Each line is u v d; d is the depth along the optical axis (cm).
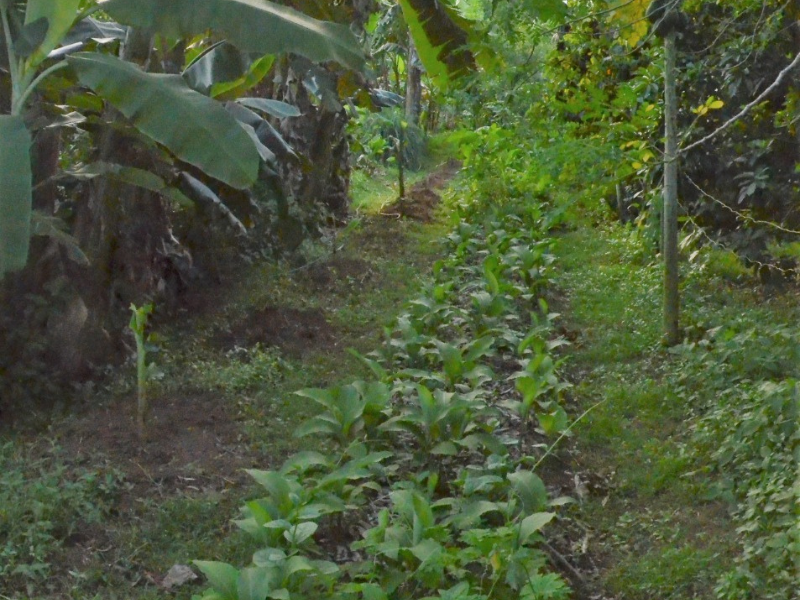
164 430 638
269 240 1080
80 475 555
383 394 575
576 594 474
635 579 481
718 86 994
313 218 1184
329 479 462
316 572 397
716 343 762
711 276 1020
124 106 512
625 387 736
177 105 513
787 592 439
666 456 610
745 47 905
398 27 1191
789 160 970
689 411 688
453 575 448
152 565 479
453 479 584
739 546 504
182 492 556
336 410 561
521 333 822
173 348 793
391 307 988
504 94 700
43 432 625
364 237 1348
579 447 647
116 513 526
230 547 493
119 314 747
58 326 668
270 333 870
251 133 811
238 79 698
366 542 430
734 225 1034
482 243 1205
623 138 862
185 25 520
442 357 659
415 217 1569
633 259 1127
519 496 491
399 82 2533
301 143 1249
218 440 631
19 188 469
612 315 923
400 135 1667
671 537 517
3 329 648
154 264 836
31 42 532
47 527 481
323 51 528
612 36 912
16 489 518
